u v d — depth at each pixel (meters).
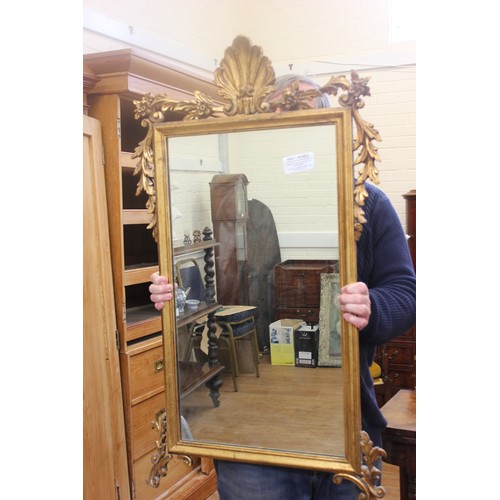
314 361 1.39
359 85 1.29
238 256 1.44
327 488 1.42
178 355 1.50
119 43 2.89
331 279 1.38
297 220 1.38
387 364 3.93
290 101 1.34
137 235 2.93
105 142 2.31
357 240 1.36
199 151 1.43
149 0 3.19
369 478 1.33
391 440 1.93
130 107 2.49
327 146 1.34
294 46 4.46
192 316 1.47
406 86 4.26
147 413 2.47
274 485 1.44
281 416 1.42
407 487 1.93
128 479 2.35
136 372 2.41
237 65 1.39
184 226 1.46
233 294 1.45
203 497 2.80
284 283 1.40
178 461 2.72
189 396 1.49
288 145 1.37
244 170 1.42
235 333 1.45
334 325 1.38
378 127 4.32
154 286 1.48
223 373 1.46
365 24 4.32
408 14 4.27
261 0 4.50
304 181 1.37
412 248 3.80
